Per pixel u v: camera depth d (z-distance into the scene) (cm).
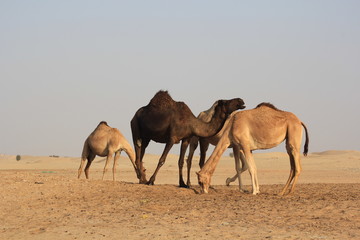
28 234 1415
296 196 2078
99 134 3027
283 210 1708
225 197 2052
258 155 9988
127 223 1531
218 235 1345
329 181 4084
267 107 2141
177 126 2361
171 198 2023
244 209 1733
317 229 1410
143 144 2594
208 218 1590
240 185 2283
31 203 1898
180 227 1457
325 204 1816
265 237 1313
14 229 1483
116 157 3031
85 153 3128
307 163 7825
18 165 7538
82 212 1728
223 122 2330
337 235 1334
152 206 1822
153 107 2427
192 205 1839
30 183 2270
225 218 1584
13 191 2094
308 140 2161
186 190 2255
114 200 1961
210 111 2427
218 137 2453
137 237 1346
